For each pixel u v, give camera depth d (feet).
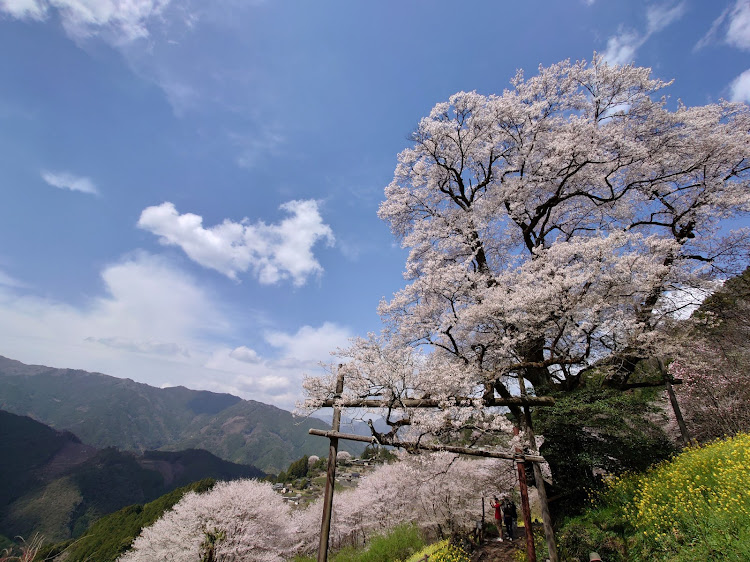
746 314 45.44
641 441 35.99
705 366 40.45
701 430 46.21
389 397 29.27
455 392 33.09
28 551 18.28
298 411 31.27
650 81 44.68
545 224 49.01
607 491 33.01
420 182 52.08
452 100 48.03
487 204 46.37
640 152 42.65
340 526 71.56
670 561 20.21
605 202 48.47
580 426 37.04
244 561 56.18
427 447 27.50
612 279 33.17
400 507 61.98
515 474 41.34
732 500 19.90
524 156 47.93
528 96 48.75
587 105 48.65
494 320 38.01
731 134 47.96
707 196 45.14
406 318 43.60
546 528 26.84
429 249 50.67
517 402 31.81
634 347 36.01
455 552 36.91
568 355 37.50
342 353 33.91
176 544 55.57
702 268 43.98
